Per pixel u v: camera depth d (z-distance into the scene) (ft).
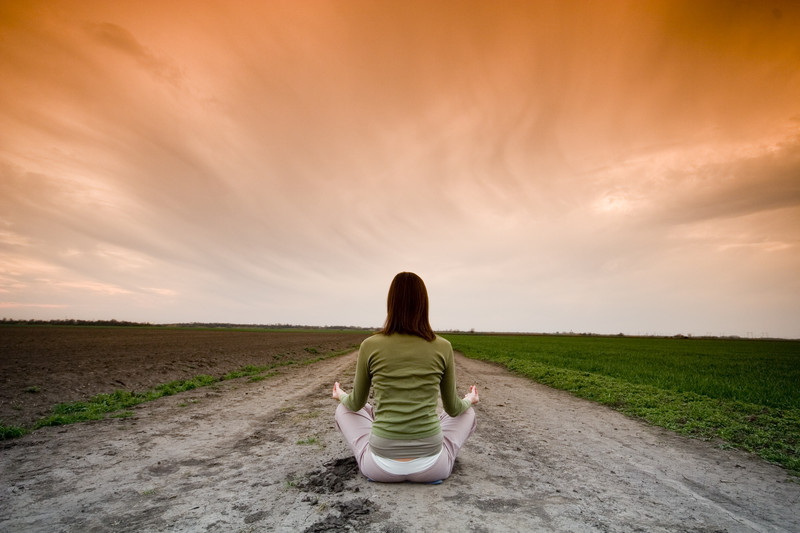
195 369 46.57
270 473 11.59
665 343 215.92
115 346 76.18
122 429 17.87
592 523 8.50
